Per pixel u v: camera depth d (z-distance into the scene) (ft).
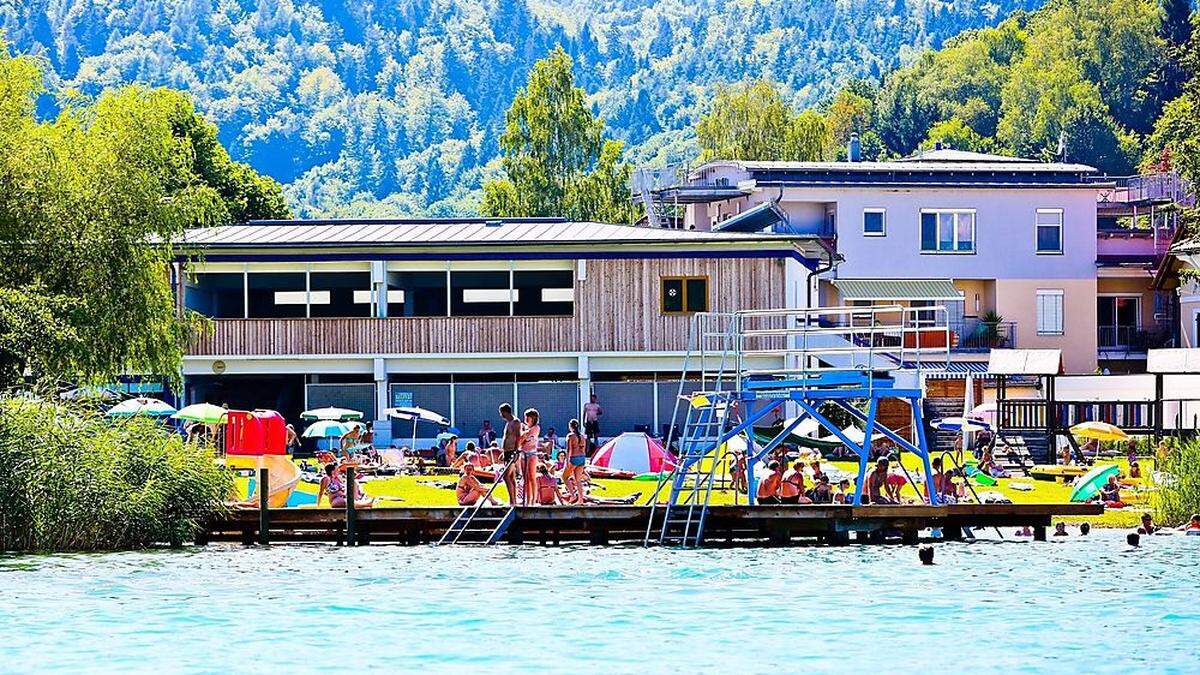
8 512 208.74
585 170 616.39
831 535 227.40
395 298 382.42
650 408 359.66
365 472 302.86
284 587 186.80
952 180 460.55
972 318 456.45
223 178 536.01
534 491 232.12
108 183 259.19
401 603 176.55
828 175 462.60
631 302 357.00
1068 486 286.87
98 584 187.52
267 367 358.43
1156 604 174.50
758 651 152.05
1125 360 481.05
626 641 156.56
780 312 229.25
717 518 227.40
